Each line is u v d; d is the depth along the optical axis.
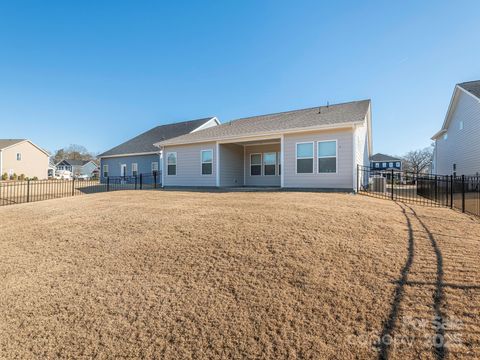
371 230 4.62
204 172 14.48
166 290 3.09
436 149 23.48
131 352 2.22
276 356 2.11
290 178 11.87
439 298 2.71
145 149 22.73
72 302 2.95
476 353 2.04
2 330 2.55
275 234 4.46
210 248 4.10
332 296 2.80
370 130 17.97
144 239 4.65
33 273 3.68
